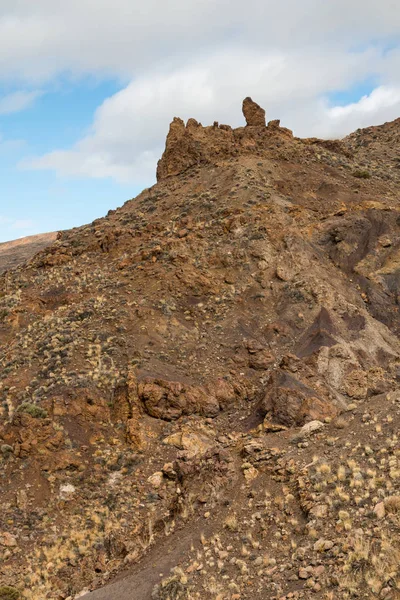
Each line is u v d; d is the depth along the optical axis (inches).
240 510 758.5
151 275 1578.5
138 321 1386.6
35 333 1403.8
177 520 811.4
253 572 622.5
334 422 920.3
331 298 1514.5
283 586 581.3
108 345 1293.1
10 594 739.4
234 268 1622.8
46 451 998.4
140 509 892.6
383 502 639.1
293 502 722.2
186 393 1155.3
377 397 964.6
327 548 609.3
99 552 809.5
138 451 1035.3
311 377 1194.6
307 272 1619.1
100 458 1016.9
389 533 590.6
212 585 617.0
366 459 751.7
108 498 930.1
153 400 1120.8
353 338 1409.9
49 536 858.1
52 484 950.4
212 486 828.6
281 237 1723.7
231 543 692.7
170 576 661.3
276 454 866.8
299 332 1417.3
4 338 1455.5
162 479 957.2
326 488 716.7
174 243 1695.4
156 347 1304.1
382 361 1389.0
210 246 1707.7
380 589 523.2
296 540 652.1
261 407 1116.5
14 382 1194.6
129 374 1181.1
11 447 1004.6
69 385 1146.0
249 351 1320.1
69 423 1066.7
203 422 1120.8
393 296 1662.2
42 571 788.6
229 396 1199.6
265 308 1502.2
